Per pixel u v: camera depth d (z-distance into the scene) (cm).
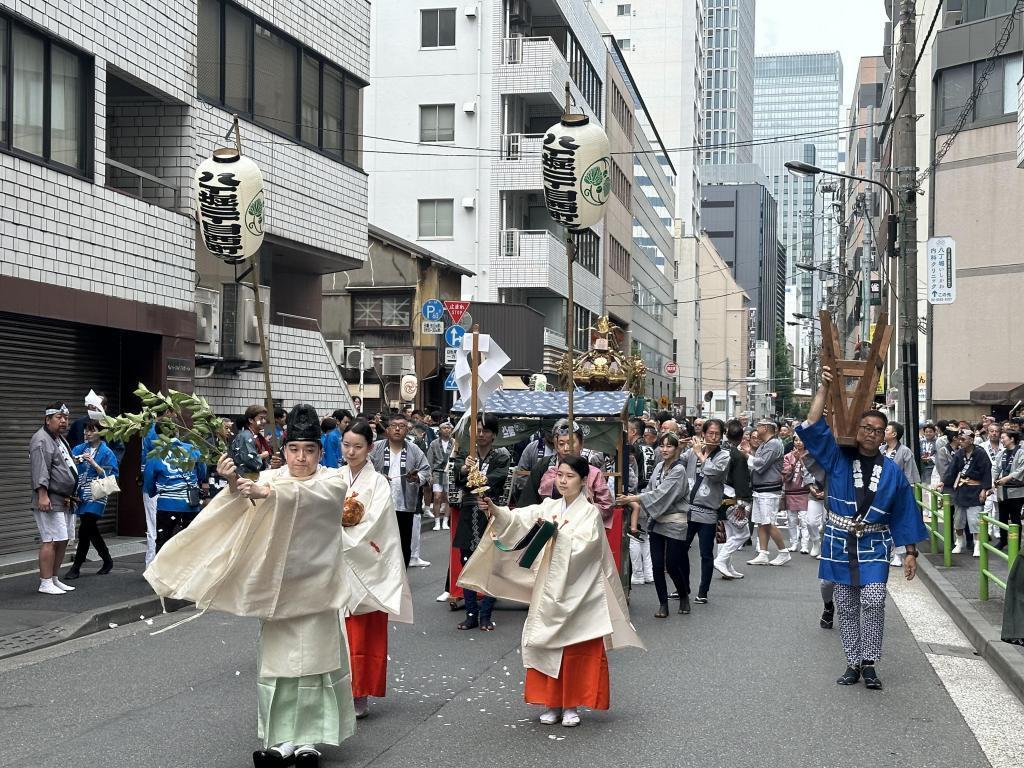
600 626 713
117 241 1584
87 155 1537
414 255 3297
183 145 1773
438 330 2277
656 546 1173
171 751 652
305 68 2148
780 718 745
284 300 2430
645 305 6562
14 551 1444
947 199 3997
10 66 1388
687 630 1092
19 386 1461
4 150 1360
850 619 858
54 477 1186
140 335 1688
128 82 1653
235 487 575
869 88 9025
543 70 3862
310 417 612
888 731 716
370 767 623
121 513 1705
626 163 5659
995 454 1994
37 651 960
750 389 13012
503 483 1168
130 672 876
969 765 644
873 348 850
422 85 3928
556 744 676
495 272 3869
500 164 3878
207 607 589
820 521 1744
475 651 973
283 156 2047
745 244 17238
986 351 3912
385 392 3180
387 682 848
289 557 589
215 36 1867
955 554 1739
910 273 2008
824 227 12225
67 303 1470
